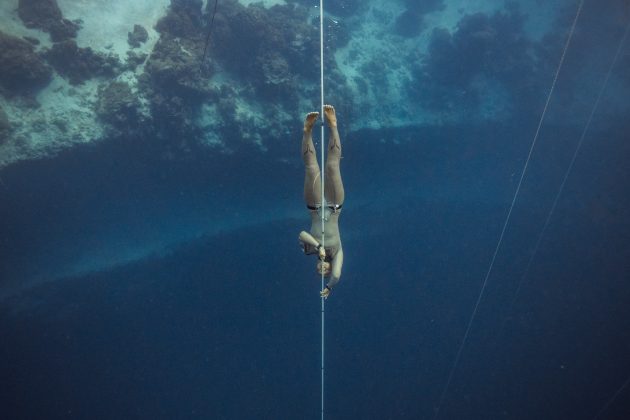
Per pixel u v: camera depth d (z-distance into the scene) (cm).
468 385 2512
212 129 2609
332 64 2975
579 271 2945
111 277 2586
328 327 2669
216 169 2725
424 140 3325
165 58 2517
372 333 2691
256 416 2344
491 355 2653
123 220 2698
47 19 2462
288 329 2642
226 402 2359
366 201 3250
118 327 2484
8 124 2239
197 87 2534
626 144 3347
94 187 2542
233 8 2798
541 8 3728
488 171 3538
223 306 2664
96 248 2627
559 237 3181
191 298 2664
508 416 2358
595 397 2366
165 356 2452
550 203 3366
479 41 3391
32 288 2419
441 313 2841
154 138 2516
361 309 2775
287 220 2975
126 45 2584
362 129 3067
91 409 2209
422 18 3609
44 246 2494
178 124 2522
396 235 3192
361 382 2491
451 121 3359
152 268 2681
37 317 2361
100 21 2609
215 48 2694
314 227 546
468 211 3419
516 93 3466
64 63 2427
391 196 3328
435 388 2498
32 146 2272
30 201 2370
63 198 2475
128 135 2450
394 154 3259
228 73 2728
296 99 2769
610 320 2656
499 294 2947
